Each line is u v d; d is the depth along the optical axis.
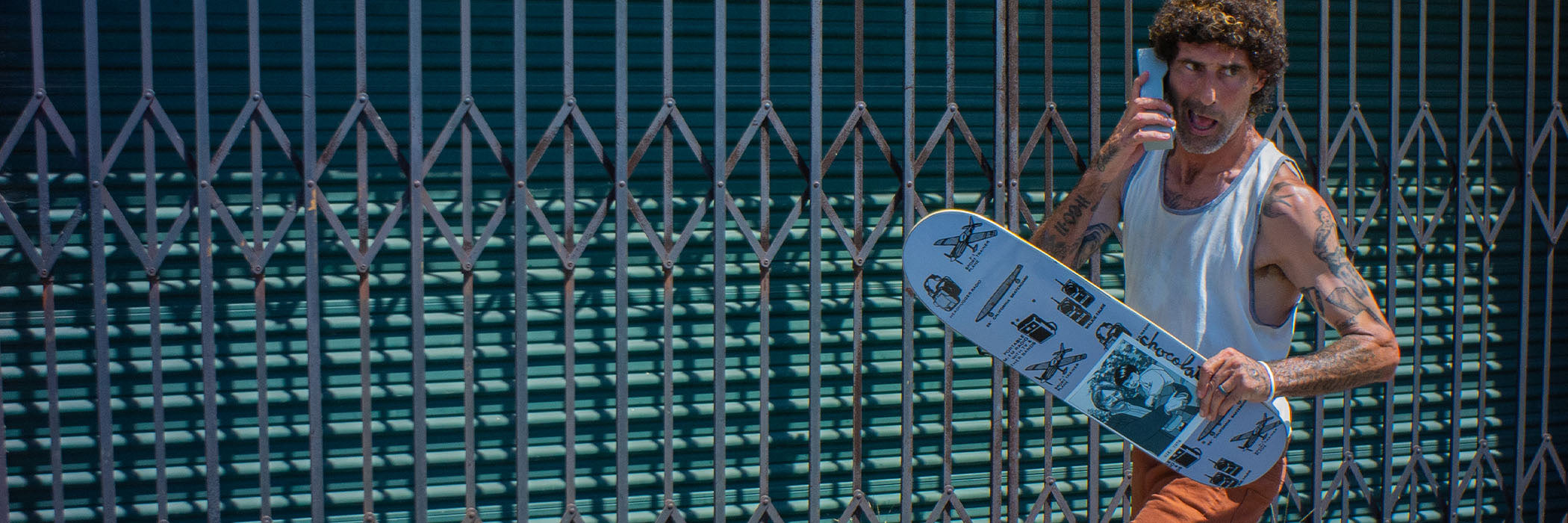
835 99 3.88
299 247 3.58
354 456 3.67
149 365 3.53
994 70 3.33
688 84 3.78
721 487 3.35
